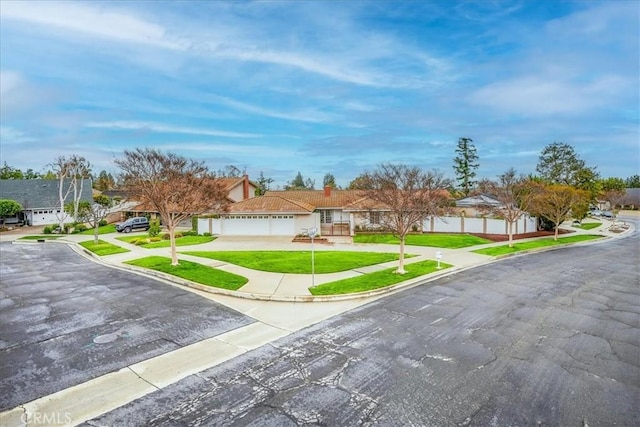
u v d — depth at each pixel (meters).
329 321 10.80
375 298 13.27
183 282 15.16
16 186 47.22
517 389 6.96
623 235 36.53
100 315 11.20
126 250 24.27
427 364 7.97
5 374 7.54
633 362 8.12
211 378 7.41
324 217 37.81
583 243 30.34
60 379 7.35
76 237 33.50
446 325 10.36
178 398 6.68
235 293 13.53
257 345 9.05
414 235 32.06
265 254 22.30
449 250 24.41
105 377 7.45
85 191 49.78
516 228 34.59
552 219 32.19
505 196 27.66
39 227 43.19
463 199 43.81
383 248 25.42
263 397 6.70
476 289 14.41
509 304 12.37
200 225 34.09
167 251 23.83
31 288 14.45
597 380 7.32
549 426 5.86
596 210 71.56
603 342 9.20
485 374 7.54
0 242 30.97
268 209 33.00
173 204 18.53
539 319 10.88
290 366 7.91
